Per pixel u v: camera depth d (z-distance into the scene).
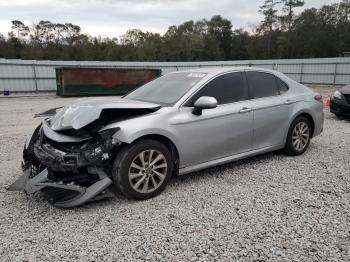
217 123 4.28
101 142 3.49
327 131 7.72
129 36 78.56
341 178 4.47
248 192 4.00
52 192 3.44
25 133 8.05
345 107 9.03
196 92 4.25
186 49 74.81
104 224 3.24
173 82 4.70
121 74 23.22
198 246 2.85
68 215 3.43
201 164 4.28
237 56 82.19
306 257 2.69
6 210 3.55
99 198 3.46
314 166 4.98
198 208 3.57
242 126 4.57
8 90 24.09
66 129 3.62
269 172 4.71
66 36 69.25
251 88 4.86
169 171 3.95
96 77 22.38
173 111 3.95
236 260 2.65
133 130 3.56
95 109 3.65
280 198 3.82
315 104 5.65
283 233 3.05
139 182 3.69
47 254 2.75
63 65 27.61
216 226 3.18
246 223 3.24
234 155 4.62
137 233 3.07
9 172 4.80
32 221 3.31
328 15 68.31
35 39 68.25
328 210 3.50
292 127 5.33
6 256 2.72
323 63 32.09
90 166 3.50
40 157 3.61
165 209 3.55
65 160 3.42
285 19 72.56
